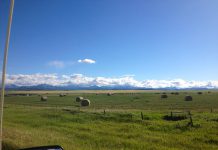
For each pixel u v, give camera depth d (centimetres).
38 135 2066
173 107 5172
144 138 2309
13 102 8112
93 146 1975
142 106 5647
